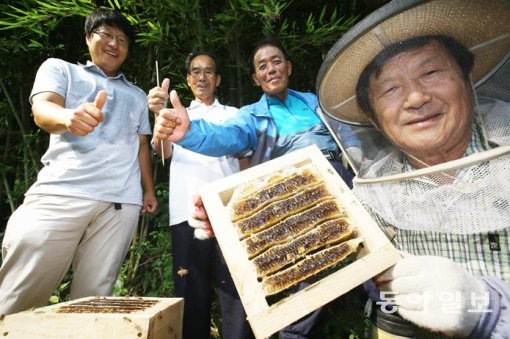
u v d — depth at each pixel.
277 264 0.46
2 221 1.82
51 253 0.86
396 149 0.54
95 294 0.92
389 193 0.46
